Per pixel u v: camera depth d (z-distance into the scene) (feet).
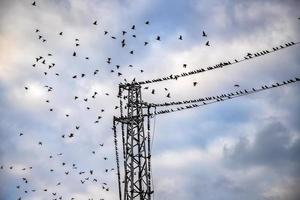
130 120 123.34
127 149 121.80
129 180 120.16
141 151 122.11
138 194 119.75
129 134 122.72
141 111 124.06
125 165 120.88
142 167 121.19
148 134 123.24
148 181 120.47
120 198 119.44
